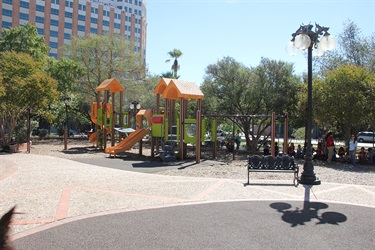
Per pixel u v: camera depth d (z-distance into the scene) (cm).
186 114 1972
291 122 2264
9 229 96
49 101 2131
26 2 7431
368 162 1709
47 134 3572
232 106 2292
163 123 1872
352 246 503
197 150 1648
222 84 2311
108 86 2262
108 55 3275
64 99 3192
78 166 1398
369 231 575
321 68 2558
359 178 1227
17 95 1947
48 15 7762
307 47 1027
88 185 973
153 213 674
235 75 2262
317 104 1834
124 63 3269
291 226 598
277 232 563
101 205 734
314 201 805
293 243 512
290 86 2212
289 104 2197
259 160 1061
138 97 3544
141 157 1900
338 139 3188
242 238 531
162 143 1869
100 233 549
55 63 3300
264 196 855
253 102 2269
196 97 1819
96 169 1325
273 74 2234
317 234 556
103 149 2314
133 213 672
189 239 524
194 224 602
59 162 1513
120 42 3294
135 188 936
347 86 1741
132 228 576
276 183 1055
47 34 7769
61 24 7981
